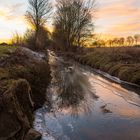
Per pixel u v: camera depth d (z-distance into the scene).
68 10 51.34
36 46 47.69
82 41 50.75
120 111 12.01
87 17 50.03
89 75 24.92
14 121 7.73
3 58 14.12
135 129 9.54
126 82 20.08
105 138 8.67
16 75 12.12
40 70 17.47
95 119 10.72
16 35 37.22
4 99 7.93
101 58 31.80
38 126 9.43
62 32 53.28
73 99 14.32
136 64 23.19
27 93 10.34
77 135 8.86
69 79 21.73
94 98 14.80
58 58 44.69
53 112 11.51
